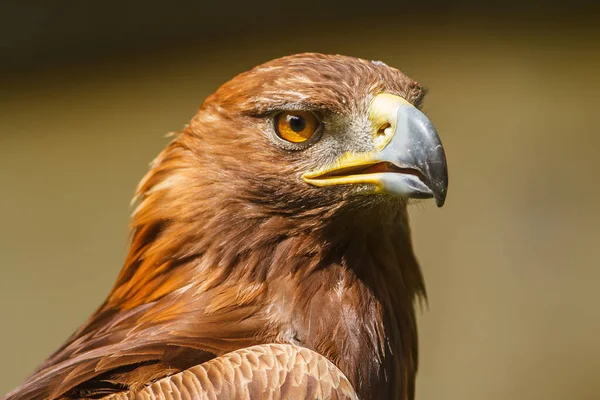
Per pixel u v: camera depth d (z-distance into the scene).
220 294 5.94
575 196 13.43
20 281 13.50
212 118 6.18
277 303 5.94
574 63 13.93
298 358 5.36
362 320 6.00
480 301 13.07
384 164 6.01
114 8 13.70
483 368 12.92
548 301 13.10
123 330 5.97
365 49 13.78
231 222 6.04
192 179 6.12
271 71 6.10
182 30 13.73
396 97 6.05
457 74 13.88
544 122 13.70
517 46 13.98
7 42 13.80
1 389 13.21
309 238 6.05
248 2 13.66
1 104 13.91
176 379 5.23
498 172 13.52
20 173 13.77
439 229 13.28
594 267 13.19
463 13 14.00
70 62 13.89
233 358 5.33
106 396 5.32
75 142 13.82
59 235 13.62
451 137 13.66
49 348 13.38
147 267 6.14
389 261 6.27
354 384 5.83
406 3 13.94
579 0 14.00
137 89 13.82
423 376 12.92
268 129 6.04
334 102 5.98
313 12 13.77
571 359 12.98
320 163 6.02
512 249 13.23
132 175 13.66
